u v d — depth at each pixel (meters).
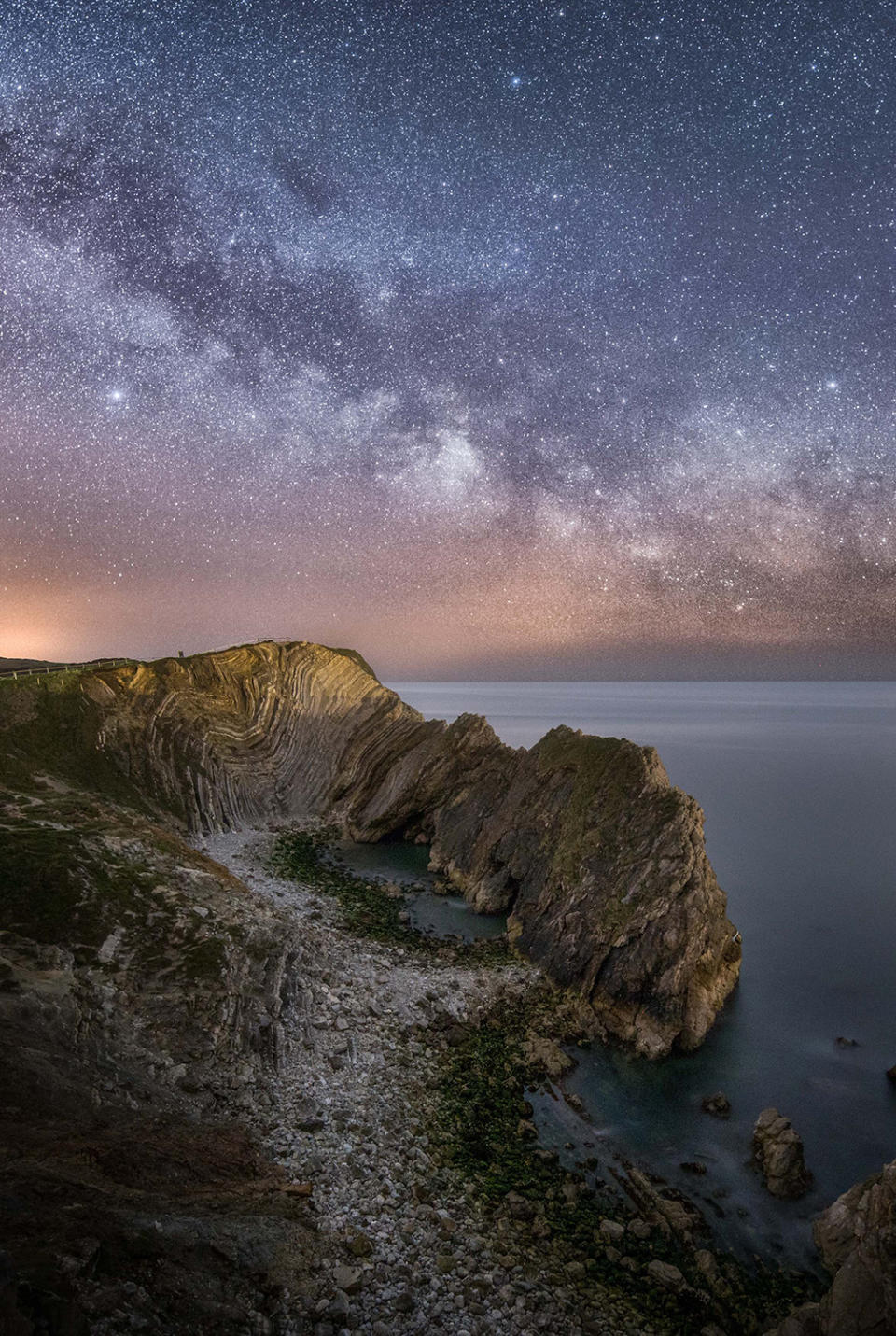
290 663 67.81
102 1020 21.09
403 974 31.58
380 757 59.44
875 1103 25.56
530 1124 22.55
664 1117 24.19
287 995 25.66
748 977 35.97
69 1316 9.98
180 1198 15.05
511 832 42.94
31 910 25.69
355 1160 19.19
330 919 37.31
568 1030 28.89
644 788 37.41
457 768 53.44
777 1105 25.19
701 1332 15.80
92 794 44.31
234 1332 12.16
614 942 31.11
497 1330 14.78
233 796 54.75
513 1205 18.72
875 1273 15.20
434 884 44.78
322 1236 16.11
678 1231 18.92
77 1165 14.34
